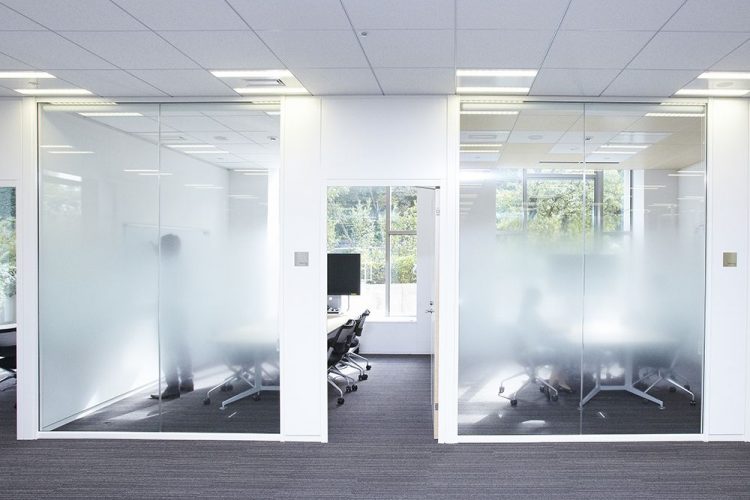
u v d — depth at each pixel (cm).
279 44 290
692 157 390
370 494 300
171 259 401
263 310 395
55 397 403
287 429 388
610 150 390
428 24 263
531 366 390
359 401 495
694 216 391
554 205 390
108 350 404
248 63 321
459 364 390
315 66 326
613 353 391
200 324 399
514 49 295
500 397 390
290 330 388
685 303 390
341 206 755
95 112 402
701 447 374
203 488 308
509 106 390
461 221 390
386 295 755
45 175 404
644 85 358
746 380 387
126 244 404
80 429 401
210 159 399
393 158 386
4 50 299
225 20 259
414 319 732
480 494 299
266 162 395
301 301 388
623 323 391
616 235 391
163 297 402
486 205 390
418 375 604
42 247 403
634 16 251
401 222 755
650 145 390
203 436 394
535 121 390
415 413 457
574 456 357
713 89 366
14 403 484
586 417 390
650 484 312
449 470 333
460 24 263
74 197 404
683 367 390
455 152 385
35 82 358
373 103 386
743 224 387
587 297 390
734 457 354
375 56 308
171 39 283
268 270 394
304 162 388
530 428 389
